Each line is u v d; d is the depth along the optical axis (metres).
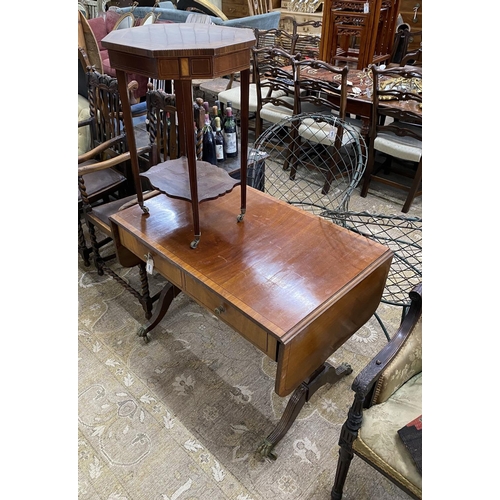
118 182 2.16
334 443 1.42
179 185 1.35
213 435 1.45
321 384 1.45
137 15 4.70
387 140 2.65
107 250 2.35
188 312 1.96
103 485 1.30
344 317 1.24
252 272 1.24
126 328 1.87
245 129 1.30
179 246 1.34
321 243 1.37
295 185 2.84
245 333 1.15
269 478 1.32
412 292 1.08
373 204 2.84
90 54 3.40
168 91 2.91
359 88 2.81
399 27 4.06
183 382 1.63
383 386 1.05
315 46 3.97
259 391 1.61
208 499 1.27
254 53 2.95
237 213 1.52
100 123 2.31
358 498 1.27
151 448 1.40
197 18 3.89
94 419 1.49
